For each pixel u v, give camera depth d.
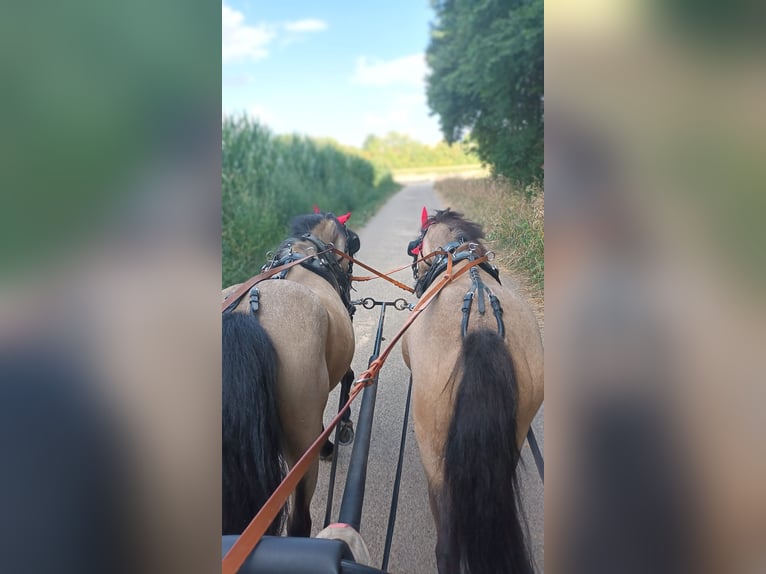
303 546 1.34
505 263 3.04
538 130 5.66
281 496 1.53
